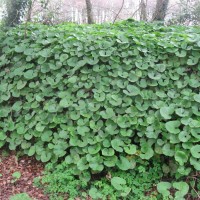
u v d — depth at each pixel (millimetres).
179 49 3512
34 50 3986
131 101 3342
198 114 3105
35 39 4188
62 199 2977
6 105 3992
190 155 2932
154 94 3387
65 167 3213
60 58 3725
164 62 3541
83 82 3582
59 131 3490
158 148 3096
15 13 7824
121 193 2875
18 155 3746
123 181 2947
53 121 3498
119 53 3611
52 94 3693
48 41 3939
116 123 3248
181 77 3477
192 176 2980
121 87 3410
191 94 3232
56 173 3174
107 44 3619
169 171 3092
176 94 3371
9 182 3252
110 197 2906
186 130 3016
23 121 3771
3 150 3871
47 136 3496
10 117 3840
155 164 3139
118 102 3340
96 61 3541
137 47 3555
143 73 3484
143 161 3127
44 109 3596
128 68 3523
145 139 3199
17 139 3697
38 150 3488
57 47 3799
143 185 3057
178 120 3133
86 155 3125
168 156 3156
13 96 3912
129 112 3281
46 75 3824
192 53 3441
